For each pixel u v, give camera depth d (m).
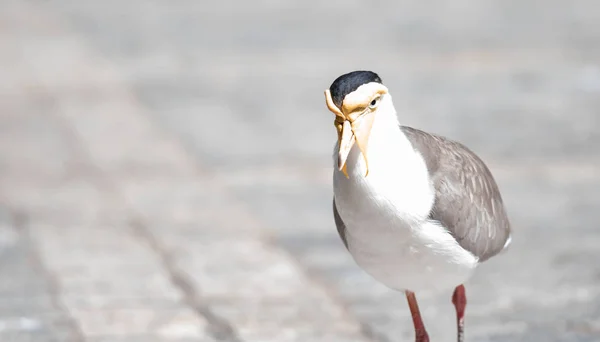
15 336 10.52
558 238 13.15
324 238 13.44
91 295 11.61
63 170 16.69
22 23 29.61
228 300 11.42
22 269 12.45
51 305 11.32
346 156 7.23
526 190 14.95
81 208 14.76
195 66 23.88
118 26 28.88
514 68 22.41
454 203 7.99
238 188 15.59
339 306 11.30
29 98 21.44
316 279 12.12
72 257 12.83
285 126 19.08
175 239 13.43
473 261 8.37
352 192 7.55
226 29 28.02
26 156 17.52
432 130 18.02
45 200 15.15
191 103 20.83
